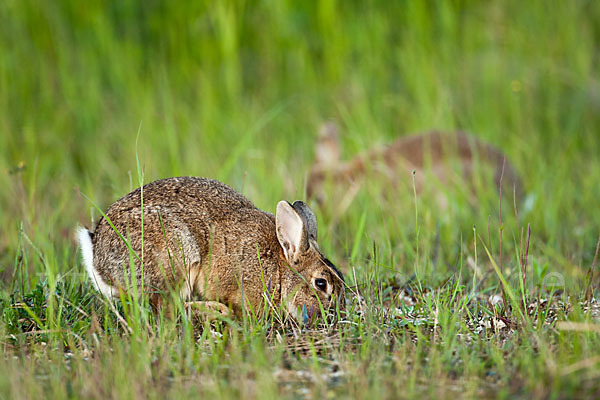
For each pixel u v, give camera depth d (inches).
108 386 248.7
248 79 721.0
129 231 328.5
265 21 737.0
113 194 513.7
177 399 239.6
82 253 341.1
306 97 687.1
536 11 768.3
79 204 479.5
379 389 245.1
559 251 431.8
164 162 551.5
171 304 324.5
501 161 548.4
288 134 648.4
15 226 436.1
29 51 693.3
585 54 737.0
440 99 645.3
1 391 249.4
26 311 327.6
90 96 655.8
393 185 542.0
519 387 249.3
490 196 503.8
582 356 264.5
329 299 345.1
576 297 346.9
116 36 724.0
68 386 253.9
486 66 697.0
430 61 692.1
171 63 708.0
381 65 698.8
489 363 272.2
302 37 729.0
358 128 635.5
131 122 628.7
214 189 355.9
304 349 298.2
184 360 276.1
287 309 344.8
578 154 603.2
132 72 673.6
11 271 386.3
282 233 347.6
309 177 568.4
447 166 540.4
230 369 266.4
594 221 482.6
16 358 284.7
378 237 442.6
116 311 302.7
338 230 476.7
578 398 238.7
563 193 517.7
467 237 453.7
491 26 751.1
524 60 724.0
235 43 697.6
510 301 339.0
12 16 699.4
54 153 605.6
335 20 724.0
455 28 731.4
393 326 315.0
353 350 292.2
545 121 666.8
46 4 703.7
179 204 339.6
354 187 517.7
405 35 719.7
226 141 600.7
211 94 654.5
